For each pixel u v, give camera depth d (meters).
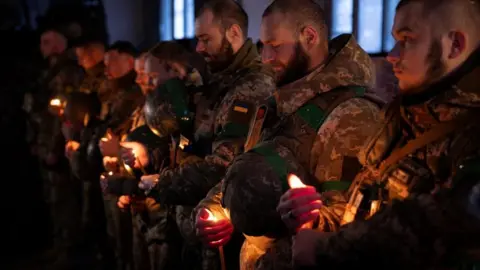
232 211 1.54
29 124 4.71
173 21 5.31
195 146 2.26
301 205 1.23
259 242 1.63
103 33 5.58
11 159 5.09
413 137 1.26
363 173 1.35
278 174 1.48
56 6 5.51
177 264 2.68
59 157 4.21
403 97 1.25
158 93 2.31
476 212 1.01
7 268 4.32
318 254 1.13
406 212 1.06
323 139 1.53
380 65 2.65
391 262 1.06
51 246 4.89
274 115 1.72
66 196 4.26
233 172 1.55
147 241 2.75
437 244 1.04
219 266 2.23
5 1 5.39
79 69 4.32
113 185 2.67
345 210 1.39
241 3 3.53
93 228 3.73
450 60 1.17
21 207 5.05
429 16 1.17
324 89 1.60
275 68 1.70
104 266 3.82
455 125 1.15
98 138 3.34
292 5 1.66
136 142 2.55
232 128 2.04
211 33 2.23
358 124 1.53
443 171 1.16
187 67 2.67
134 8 5.68
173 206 2.54
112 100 3.35
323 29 1.68
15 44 5.33
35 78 5.24
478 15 1.17
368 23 3.11
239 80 2.14
